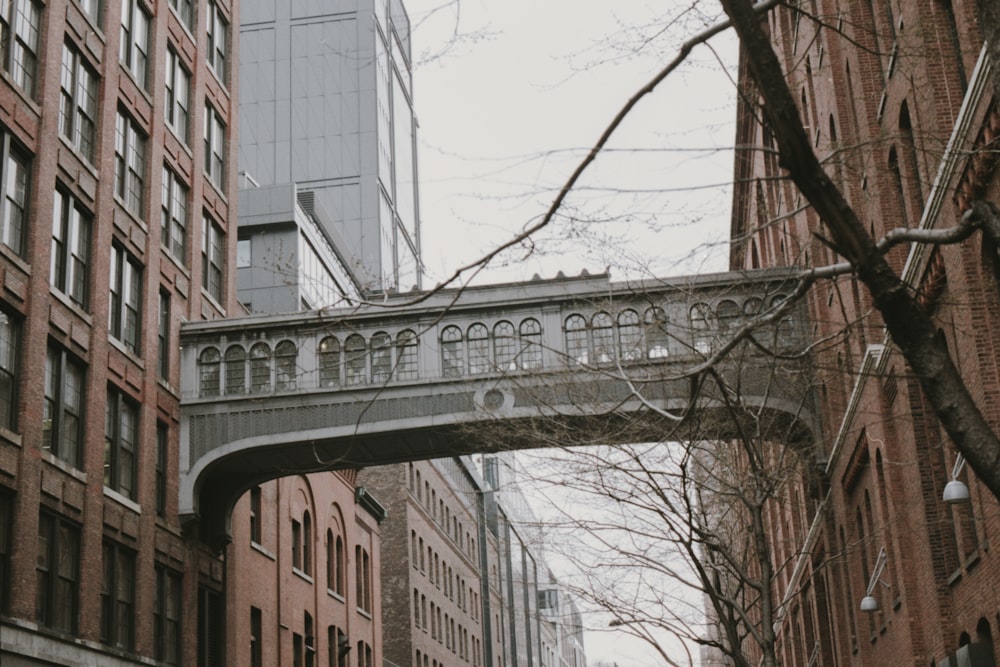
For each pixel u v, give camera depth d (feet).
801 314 90.07
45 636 90.53
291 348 122.42
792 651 163.02
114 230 111.34
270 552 147.33
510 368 111.24
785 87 28.40
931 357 28.58
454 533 291.99
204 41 140.26
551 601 356.59
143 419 113.70
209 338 123.95
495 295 117.70
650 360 90.84
